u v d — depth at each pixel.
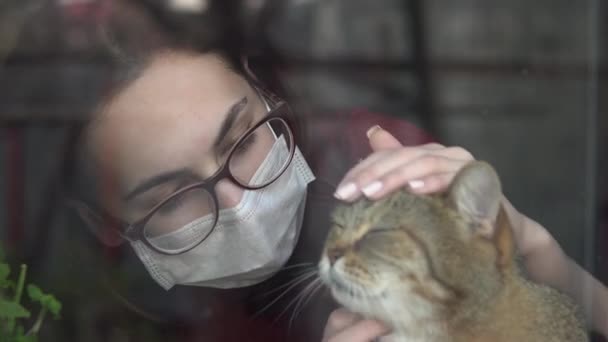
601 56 1.21
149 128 0.75
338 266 0.74
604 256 0.96
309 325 0.82
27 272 0.84
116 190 0.77
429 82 1.36
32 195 0.85
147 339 0.85
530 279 0.79
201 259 0.80
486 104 1.38
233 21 0.90
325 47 1.23
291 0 1.16
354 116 0.88
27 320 0.81
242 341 0.83
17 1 0.85
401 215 0.73
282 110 0.79
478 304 0.73
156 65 0.77
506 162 1.28
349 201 0.75
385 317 0.74
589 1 1.23
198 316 0.84
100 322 0.85
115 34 0.78
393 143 0.81
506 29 1.41
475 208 0.73
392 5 1.35
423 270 0.72
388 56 1.32
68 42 0.81
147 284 0.85
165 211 0.77
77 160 0.79
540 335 0.75
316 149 0.83
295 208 0.81
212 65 0.78
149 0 0.81
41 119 0.83
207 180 0.76
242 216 0.78
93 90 0.78
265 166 0.79
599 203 1.10
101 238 0.83
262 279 0.83
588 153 1.19
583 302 0.82
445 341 0.74
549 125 1.27
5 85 0.85
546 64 1.32
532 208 1.09
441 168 0.75
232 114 0.77
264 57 0.90
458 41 1.42
